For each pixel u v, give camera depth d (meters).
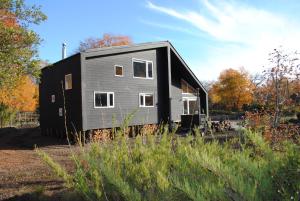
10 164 11.48
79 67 20.73
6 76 13.12
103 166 3.22
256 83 9.18
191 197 2.18
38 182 7.55
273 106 8.13
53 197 5.51
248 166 2.63
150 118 24.36
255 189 2.25
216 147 3.55
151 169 3.35
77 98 20.97
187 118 23.64
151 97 24.75
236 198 2.20
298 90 8.33
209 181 2.45
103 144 4.34
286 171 2.49
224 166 2.71
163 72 25.64
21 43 13.57
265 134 5.60
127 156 3.79
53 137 23.81
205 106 28.09
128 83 23.30
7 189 7.01
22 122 37.56
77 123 20.92
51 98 24.72
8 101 34.50
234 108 52.94
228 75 52.59
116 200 3.27
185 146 3.48
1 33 12.91
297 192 2.25
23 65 13.71
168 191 2.50
